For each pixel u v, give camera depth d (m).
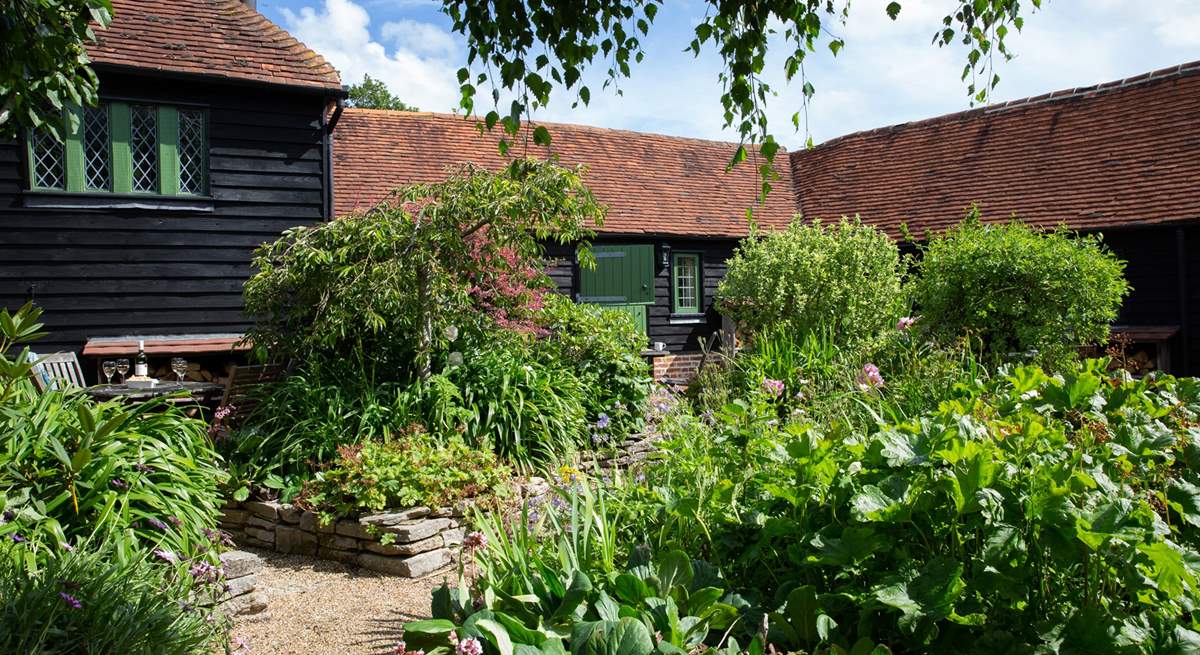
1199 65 15.02
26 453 4.16
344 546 5.79
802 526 3.44
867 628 3.07
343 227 7.66
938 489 3.05
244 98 10.51
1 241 9.47
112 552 3.71
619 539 4.12
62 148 9.77
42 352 9.59
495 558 3.80
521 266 8.51
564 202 8.09
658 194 16.56
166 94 10.05
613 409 8.91
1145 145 14.47
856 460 3.53
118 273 9.93
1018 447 3.32
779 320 11.57
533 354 8.97
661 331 15.73
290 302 7.97
